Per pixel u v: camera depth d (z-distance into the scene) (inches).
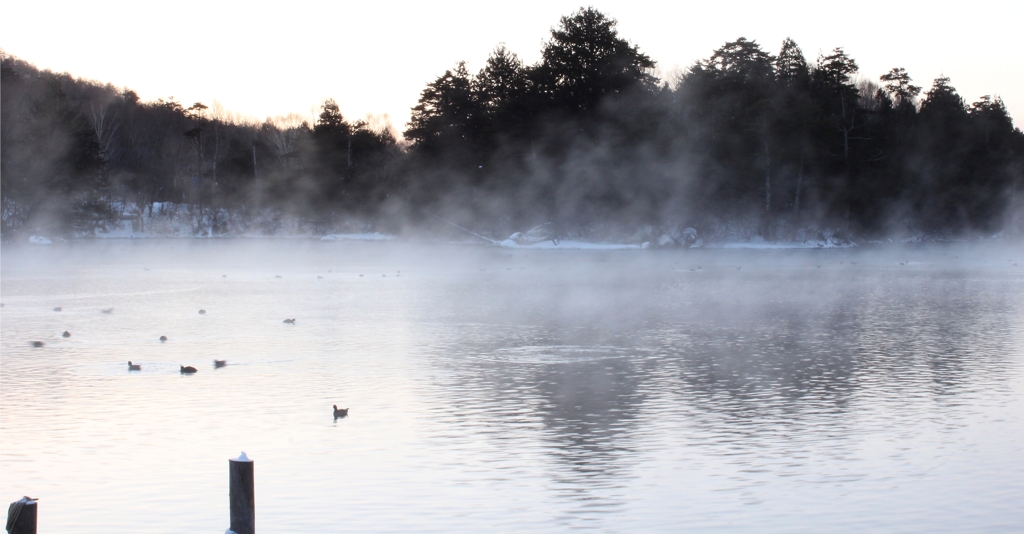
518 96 3727.9
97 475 420.2
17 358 743.1
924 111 4320.9
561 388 612.4
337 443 472.7
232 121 5679.1
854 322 1005.2
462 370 683.4
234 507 290.8
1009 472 414.0
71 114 3518.7
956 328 943.7
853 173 3764.8
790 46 4133.9
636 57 3649.1
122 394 594.2
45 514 370.0
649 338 868.6
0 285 1552.7
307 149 4443.9
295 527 353.7
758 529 347.6
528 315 1083.9
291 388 613.9
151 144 4970.5
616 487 398.6
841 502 376.5
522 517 362.6
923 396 579.8
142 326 962.7
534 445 467.2
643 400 573.0
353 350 788.6
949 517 358.3
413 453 453.4
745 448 458.9
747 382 631.8
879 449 454.6
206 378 652.1
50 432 495.8
